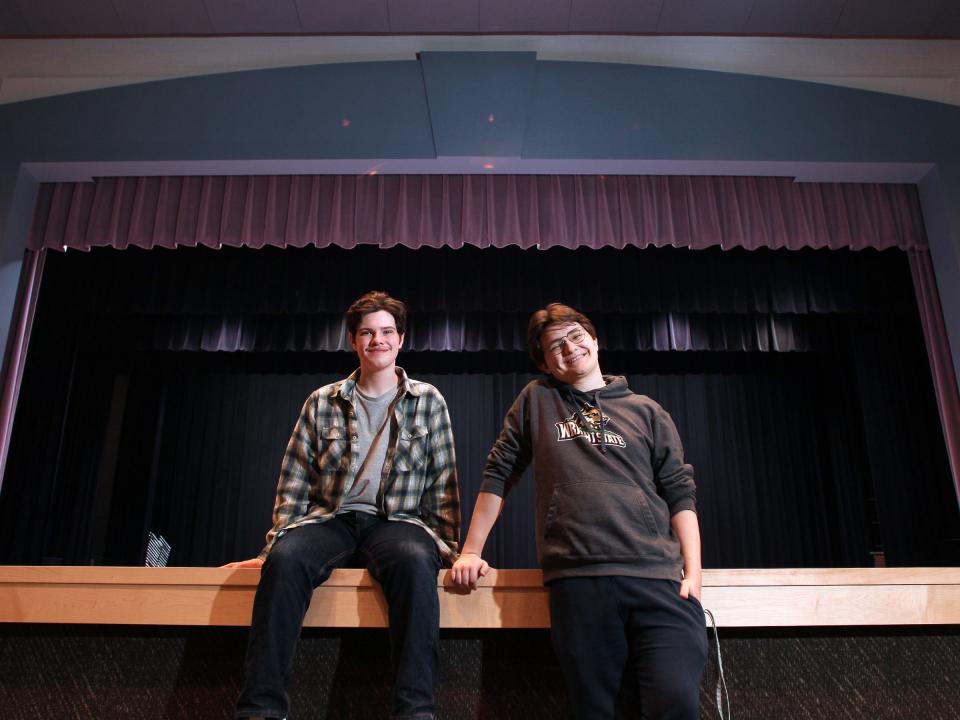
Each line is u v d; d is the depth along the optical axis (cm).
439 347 407
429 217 342
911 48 325
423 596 104
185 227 339
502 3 308
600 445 113
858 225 349
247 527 498
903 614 114
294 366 484
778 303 398
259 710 94
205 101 343
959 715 114
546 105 341
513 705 111
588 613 101
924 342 374
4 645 116
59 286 401
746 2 305
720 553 506
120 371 470
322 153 332
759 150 336
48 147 334
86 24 312
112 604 113
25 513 400
